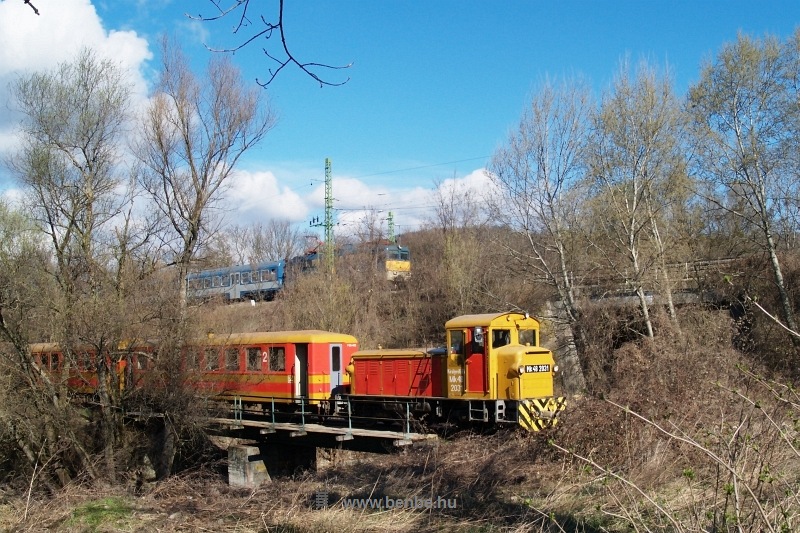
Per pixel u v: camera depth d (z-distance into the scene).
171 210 20.97
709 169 30.83
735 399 10.34
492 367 18.72
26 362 18.95
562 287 29.30
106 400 19.81
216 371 21.31
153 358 19.95
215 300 23.84
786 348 19.61
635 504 7.19
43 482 18.81
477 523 10.21
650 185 27.69
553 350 28.56
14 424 18.84
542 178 29.08
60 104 20.00
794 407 7.75
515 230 30.66
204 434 20.94
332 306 37.16
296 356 22.92
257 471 19.56
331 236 51.31
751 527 6.12
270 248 64.25
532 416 17.22
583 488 11.14
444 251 41.56
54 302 19.17
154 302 20.06
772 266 27.39
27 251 19.16
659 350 14.08
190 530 12.76
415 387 20.64
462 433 18.47
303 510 12.82
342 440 18.22
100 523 13.78
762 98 29.95
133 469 20.56
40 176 19.66
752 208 30.59
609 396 13.20
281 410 23.22
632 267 27.22
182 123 21.11
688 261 29.06
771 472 7.23
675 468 10.66
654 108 27.77
